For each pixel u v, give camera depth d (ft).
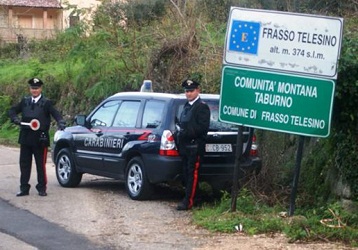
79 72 77.46
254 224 32.86
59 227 33.76
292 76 33.81
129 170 40.63
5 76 97.19
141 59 67.72
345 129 34.32
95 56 72.49
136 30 72.95
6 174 51.67
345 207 33.88
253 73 34.60
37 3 146.41
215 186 40.98
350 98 33.73
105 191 44.01
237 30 34.88
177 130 37.73
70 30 79.25
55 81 82.99
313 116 33.47
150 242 30.78
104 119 43.39
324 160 37.58
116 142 41.39
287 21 33.91
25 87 89.71
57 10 148.56
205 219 34.47
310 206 36.40
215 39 63.41
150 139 38.91
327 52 33.22
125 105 42.19
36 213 36.99
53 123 75.82
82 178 49.90
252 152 38.99
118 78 67.67
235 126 39.01
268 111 34.35
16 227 33.68
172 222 34.81
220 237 31.68
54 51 101.60
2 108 90.07
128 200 40.52
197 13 68.90
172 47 62.85
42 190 42.19
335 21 33.12
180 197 41.50
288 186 38.63
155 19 77.36
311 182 38.01
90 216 36.24
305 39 33.58
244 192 37.40
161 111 39.19
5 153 67.21
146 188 39.60
